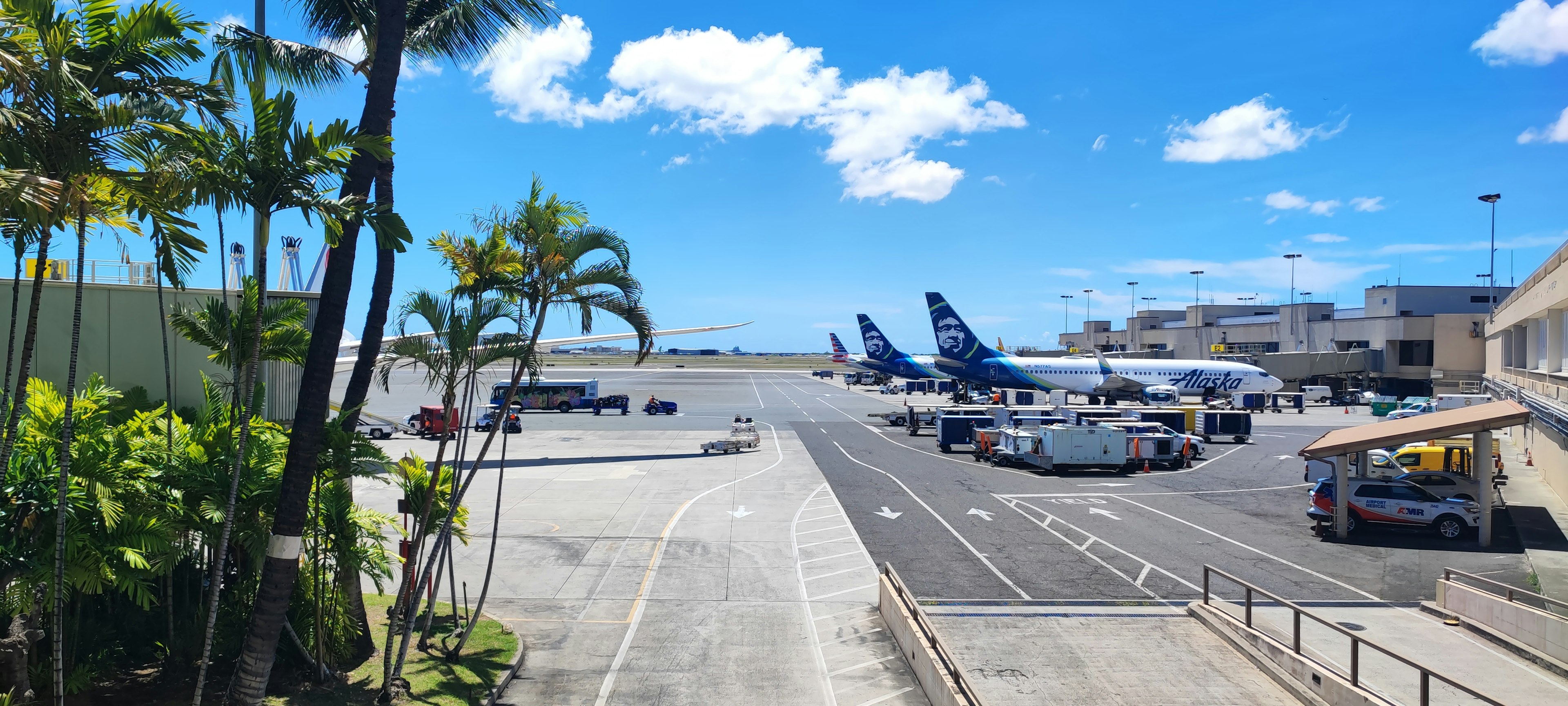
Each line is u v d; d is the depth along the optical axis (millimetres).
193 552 15500
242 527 13953
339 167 12852
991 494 41438
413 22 17688
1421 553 29562
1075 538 31703
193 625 15812
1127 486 44406
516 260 17188
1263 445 65188
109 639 15336
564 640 20047
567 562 27609
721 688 17109
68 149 10383
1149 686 16891
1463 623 21359
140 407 19031
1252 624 20438
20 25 10570
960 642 19891
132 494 13586
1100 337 185750
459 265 17047
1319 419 88938
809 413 94125
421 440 64000
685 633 20625
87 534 12656
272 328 15961
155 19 11148
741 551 29297
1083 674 17625
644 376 194250
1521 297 49375
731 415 90312
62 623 12516
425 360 16516
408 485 19172
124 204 11938
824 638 20281
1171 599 23812
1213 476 48094
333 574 17219
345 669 16734
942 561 28016
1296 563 28156
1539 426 46125
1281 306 129875
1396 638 20391
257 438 15500
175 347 21047
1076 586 25125
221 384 17672
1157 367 97188
